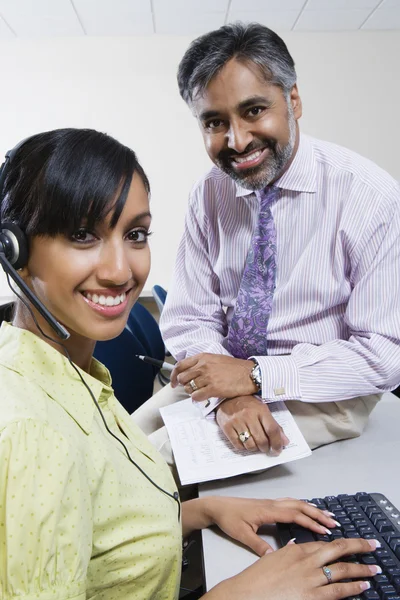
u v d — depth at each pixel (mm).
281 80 1072
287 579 584
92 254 563
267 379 1021
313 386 1034
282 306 1212
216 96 1073
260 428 934
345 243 1140
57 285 567
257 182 1157
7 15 3547
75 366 600
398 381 1101
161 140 3953
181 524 756
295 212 1185
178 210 3986
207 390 1035
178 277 1443
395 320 1087
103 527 564
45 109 3908
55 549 453
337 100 4035
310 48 3994
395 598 552
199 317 1381
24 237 561
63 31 3785
